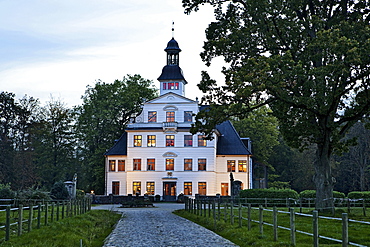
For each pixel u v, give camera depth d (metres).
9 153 65.00
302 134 27.97
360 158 67.06
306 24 27.56
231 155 64.31
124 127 73.25
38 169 69.81
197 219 26.08
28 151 67.75
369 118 27.66
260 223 17.27
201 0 30.78
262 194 38.28
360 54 23.58
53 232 16.97
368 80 25.33
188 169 63.31
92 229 19.81
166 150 63.69
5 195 29.45
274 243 14.78
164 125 63.19
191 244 15.45
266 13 27.08
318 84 24.36
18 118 69.62
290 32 27.38
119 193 64.88
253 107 28.88
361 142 67.25
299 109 27.95
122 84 73.56
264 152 75.06
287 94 25.78
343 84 26.30
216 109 28.89
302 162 78.44
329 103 24.83
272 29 27.94
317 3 28.53
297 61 27.42
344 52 23.73
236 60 29.84
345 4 27.92
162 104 64.75
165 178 62.94
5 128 68.44
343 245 10.91
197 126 30.34
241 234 17.55
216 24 31.33
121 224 23.69
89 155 72.94
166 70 68.38
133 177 63.59
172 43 69.25
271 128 74.06
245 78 25.66
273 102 28.92
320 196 28.69
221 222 22.16
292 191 38.03
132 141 64.12
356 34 25.19
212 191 62.59
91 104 72.31
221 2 31.25
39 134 70.31
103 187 71.69
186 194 63.00
